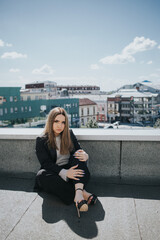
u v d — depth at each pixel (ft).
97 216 6.10
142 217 6.03
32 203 6.81
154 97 275.18
